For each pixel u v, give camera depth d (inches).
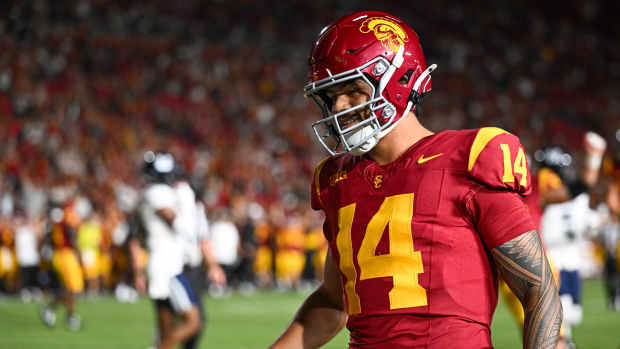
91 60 3917.3
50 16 4124.0
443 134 280.2
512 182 263.0
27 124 3233.3
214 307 1894.7
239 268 2733.8
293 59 4542.3
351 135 283.4
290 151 3767.2
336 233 294.2
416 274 265.1
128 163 3206.2
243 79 4232.3
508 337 1225.4
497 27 5378.9
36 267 2326.5
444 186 266.5
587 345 1126.4
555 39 5334.6
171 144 3496.6
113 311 1776.6
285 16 4916.3
